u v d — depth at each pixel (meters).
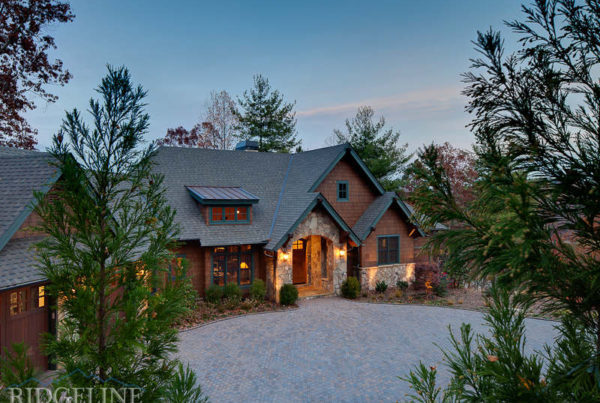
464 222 2.74
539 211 2.43
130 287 4.30
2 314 8.55
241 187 20.16
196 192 17.75
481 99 2.75
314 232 18.27
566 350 2.60
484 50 2.67
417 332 13.34
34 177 10.55
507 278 2.39
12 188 10.20
